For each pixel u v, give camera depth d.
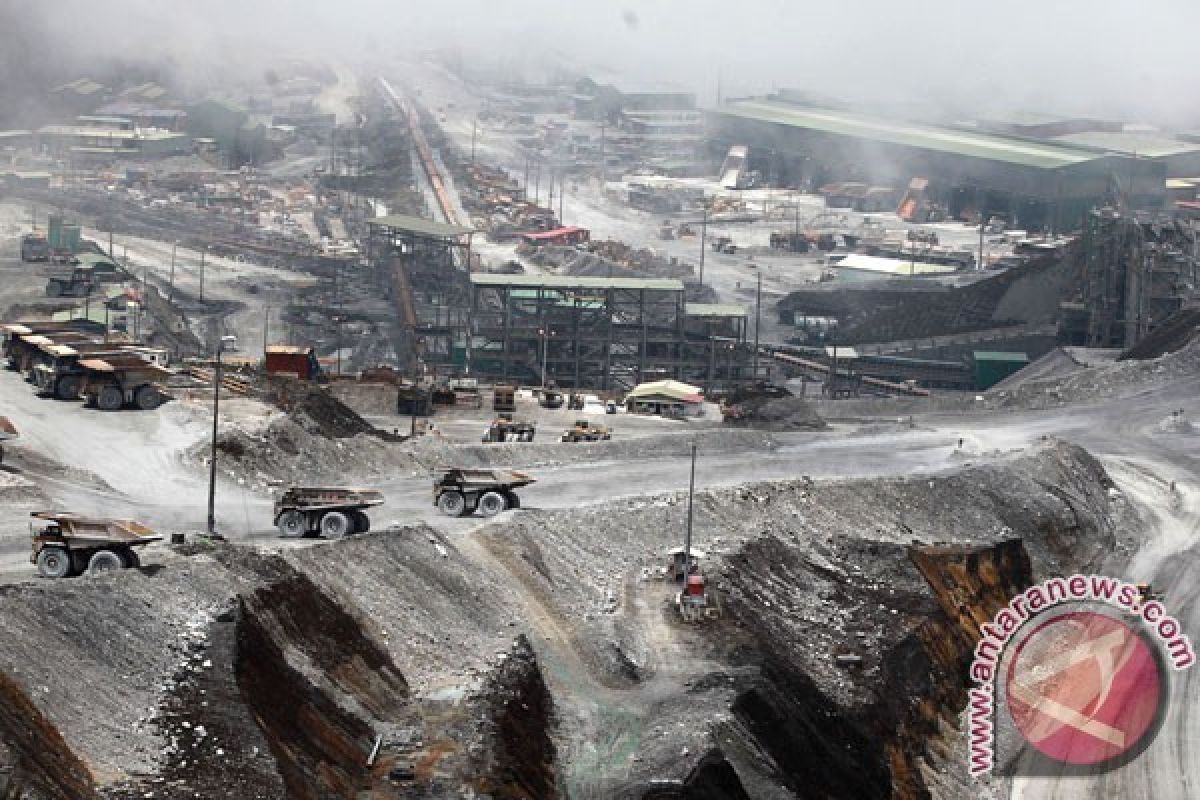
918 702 98.00
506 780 66.94
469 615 83.62
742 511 113.31
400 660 76.50
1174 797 94.81
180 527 89.81
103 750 58.53
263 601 71.69
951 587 116.38
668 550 102.81
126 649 64.38
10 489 91.19
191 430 112.00
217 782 58.75
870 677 95.81
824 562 111.62
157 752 59.47
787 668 89.50
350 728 68.12
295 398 133.12
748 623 93.38
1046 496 142.25
